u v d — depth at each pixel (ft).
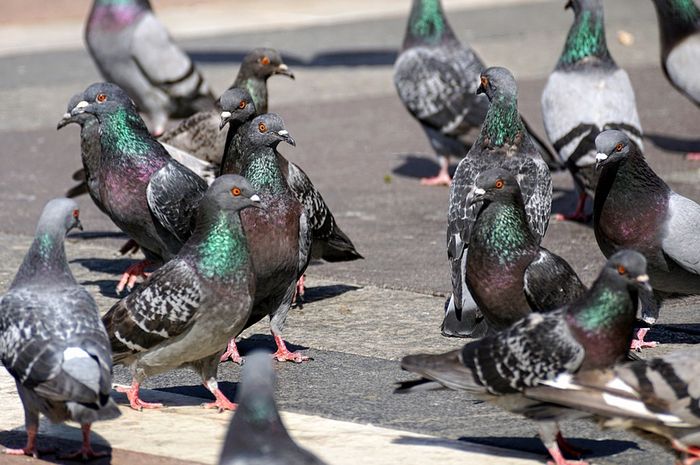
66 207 27.94
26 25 107.55
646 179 35.88
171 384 33.94
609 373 25.93
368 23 105.70
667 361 25.90
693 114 71.92
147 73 65.10
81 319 26.32
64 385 24.90
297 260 35.58
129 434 29.63
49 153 65.92
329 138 68.74
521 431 29.76
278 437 20.42
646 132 67.51
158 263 42.42
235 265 30.07
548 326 26.45
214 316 30.07
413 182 59.77
